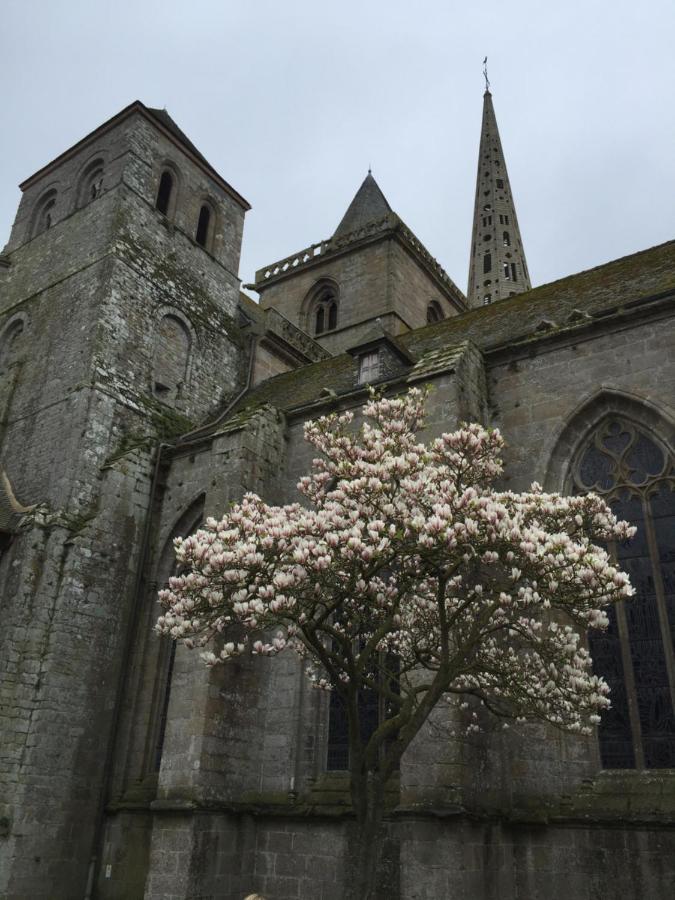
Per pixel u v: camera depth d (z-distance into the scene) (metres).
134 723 19.47
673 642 13.73
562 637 11.52
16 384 25.19
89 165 29.05
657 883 11.97
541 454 16.53
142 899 16.73
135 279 25.56
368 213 45.53
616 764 13.55
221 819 15.49
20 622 18.64
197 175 30.66
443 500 10.34
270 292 43.56
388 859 13.94
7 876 16.33
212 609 10.91
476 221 65.00
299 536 10.66
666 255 20.30
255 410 20.11
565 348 17.27
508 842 13.54
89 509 21.12
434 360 17.62
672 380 15.37
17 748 17.52
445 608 11.26
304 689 17.22
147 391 24.58
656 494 14.95
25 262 28.56
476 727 13.51
